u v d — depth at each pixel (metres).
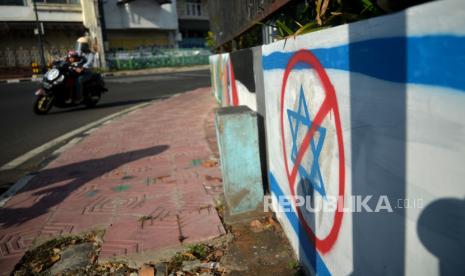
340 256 1.45
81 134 6.00
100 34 28.20
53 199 3.17
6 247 2.44
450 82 0.77
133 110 8.44
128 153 4.51
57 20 27.12
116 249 2.29
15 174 4.09
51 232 2.59
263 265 2.06
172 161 4.05
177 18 35.88
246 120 2.55
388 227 1.07
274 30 3.04
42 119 7.59
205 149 4.47
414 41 0.87
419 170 0.90
